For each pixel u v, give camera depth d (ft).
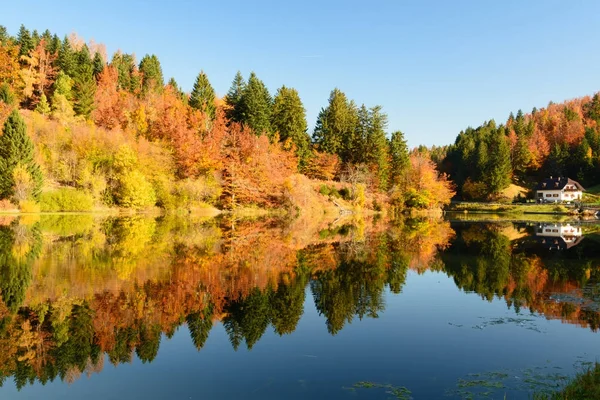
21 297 48.73
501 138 407.64
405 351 34.27
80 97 251.39
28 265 66.49
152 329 39.47
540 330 39.40
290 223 171.42
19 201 161.68
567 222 198.90
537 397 24.71
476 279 63.36
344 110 318.45
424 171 299.38
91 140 197.16
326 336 38.01
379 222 190.29
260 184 231.71
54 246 86.58
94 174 187.52
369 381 28.45
